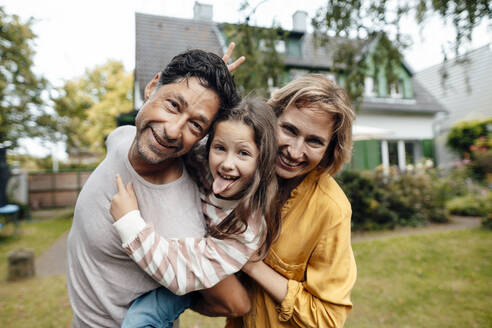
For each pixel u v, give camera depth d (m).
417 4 3.37
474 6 2.97
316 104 1.01
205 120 0.91
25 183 11.96
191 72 0.89
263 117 0.94
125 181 1.02
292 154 1.05
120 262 1.05
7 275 4.58
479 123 10.53
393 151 11.58
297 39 10.15
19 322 3.21
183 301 1.14
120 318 1.07
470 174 9.31
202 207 1.08
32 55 9.75
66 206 12.48
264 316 1.21
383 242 5.70
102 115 16.78
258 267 1.12
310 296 1.11
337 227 1.09
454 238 5.80
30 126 10.36
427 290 3.69
